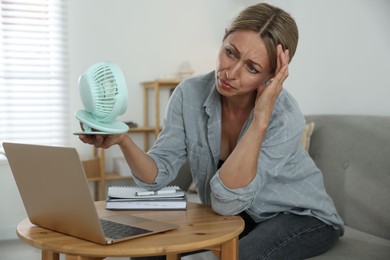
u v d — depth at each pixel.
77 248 1.00
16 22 3.52
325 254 1.62
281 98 1.54
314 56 2.85
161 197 1.41
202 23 4.02
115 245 1.01
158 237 1.08
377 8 2.46
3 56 3.50
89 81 1.15
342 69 2.67
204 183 1.61
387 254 1.66
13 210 3.56
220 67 1.34
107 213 1.35
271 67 1.34
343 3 2.64
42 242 1.04
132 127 3.70
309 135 2.42
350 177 2.15
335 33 2.70
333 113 2.74
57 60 3.64
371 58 2.50
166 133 1.58
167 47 3.93
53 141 3.66
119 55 3.81
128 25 3.82
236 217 1.31
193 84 1.59
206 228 1.17
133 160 1.43
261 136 1.31
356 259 1.59
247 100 1.50
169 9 3.93
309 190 1.63
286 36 1.32
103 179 3.49
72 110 3.70
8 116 3.54
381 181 2.01
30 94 3.59
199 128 1.55
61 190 1.04
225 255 1.16
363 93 2.55
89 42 3.72
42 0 3.57
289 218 1.58
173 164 1.56
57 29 3.63
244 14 1.33
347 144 2.24
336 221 1.62
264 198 1.57
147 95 3.87
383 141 2.07
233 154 1.31
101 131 1.20
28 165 1.09
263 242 1.48
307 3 2.88
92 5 3.71
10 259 3.00
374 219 2.00
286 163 1.57
